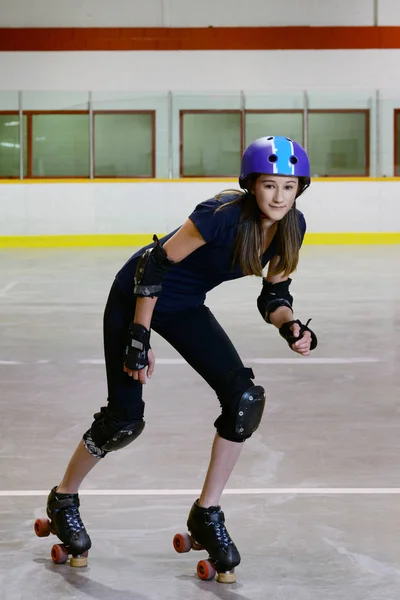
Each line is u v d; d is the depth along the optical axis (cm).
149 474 444
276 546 349
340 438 511
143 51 2038
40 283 1279
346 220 1888
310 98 2006
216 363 313
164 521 376
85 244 1875
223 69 2047
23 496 411
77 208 1867
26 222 1861
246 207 297
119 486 425
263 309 335
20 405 593
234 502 401
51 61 2034
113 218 1875
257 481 432
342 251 1748
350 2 2041
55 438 513
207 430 528
